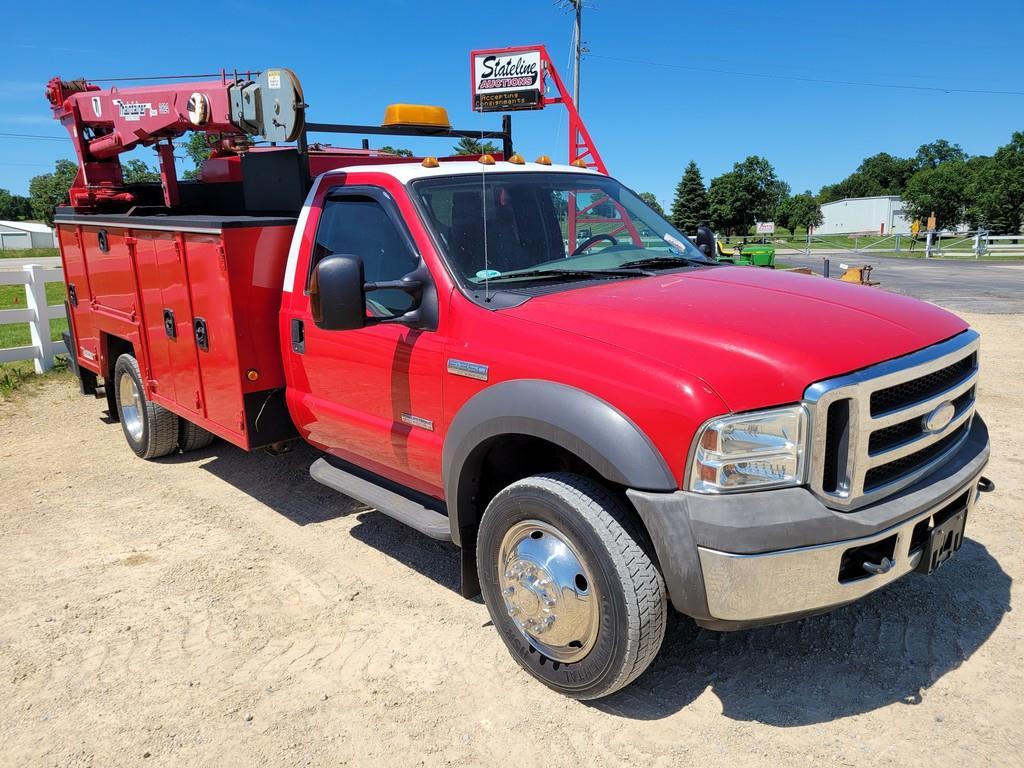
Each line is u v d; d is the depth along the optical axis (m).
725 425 2.56
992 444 6.05
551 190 4.18
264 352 4.56
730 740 2.91
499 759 2.86
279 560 4.52
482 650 3.55
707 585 2.60
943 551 3.04
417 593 4.09
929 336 3.01
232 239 4.32
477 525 3.52
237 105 4.94
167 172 6.22
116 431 7.35
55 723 3.14
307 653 3.56
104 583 4.29
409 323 3.55
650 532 2.67
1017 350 9.88
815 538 2.57
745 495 2.59
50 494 5.69
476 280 3.49
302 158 4.62
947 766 2.72
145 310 5.45
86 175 6.60
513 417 3.02
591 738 2.95
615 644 2.82
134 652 3.61
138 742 3.01
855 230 101.31
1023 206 61.78
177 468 6.19
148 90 5.67
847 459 2.64
